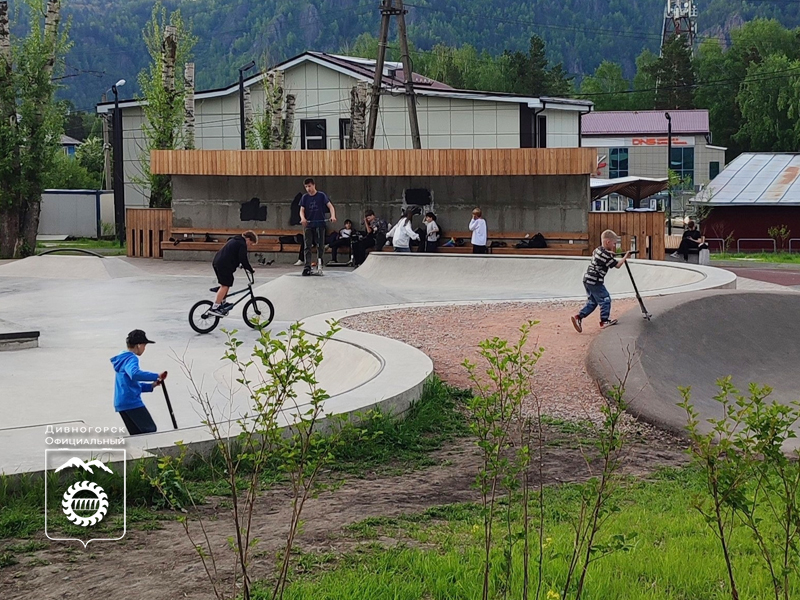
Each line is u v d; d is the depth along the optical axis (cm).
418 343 1250
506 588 438
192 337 1485
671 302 1318
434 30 17900
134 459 635
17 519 557
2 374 1192
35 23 3212
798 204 4525
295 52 17750
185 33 3866
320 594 448
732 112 9331
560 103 3725
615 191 3791
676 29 10525
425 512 616
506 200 2686
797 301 1405
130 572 487
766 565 485
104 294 2052
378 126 3766
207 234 2917
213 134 4053
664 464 804
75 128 10831
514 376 1066
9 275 2433
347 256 2772
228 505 619
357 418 805
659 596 453
